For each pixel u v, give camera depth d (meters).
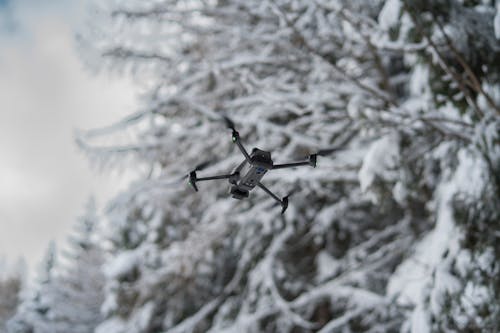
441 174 8.27
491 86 7.13
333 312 10.77
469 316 6.48
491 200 6.51
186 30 10.27
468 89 7.36
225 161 10.21
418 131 7.35
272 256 10.52
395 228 10.29
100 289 25.58
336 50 9.20
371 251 11.01
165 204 11.34
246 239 11.14
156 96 10.80
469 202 6.75
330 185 10.04
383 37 7.65
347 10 8.05
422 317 6.77
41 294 27.89
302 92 9.23
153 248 11.99
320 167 8.97
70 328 25.75
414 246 9.16
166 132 11.01
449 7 6.93
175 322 11.96
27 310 27.56
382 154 7.40
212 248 10.92
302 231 10.84
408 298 7.30
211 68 9.17
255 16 10.36
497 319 6.34
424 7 6.93
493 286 6.45
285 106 8.81
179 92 10.47
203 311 11.27
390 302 8.27
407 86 9.63
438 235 7.09
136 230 12.44
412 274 7.74
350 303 9.45
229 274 12.23
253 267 11.02
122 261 11.92
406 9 6.55
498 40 7.02
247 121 9.59
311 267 11.31
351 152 8.91
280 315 10.55
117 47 10.03
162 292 11.60
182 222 11.83
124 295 11.98
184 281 11.19
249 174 3.76
